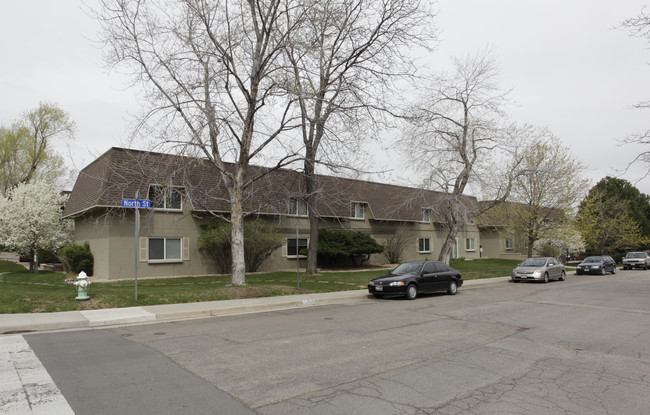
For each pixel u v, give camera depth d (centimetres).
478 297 1614
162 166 1867
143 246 2114
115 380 576
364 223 3241
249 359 687
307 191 2228
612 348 776
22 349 757
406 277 1552
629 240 3953
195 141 1474
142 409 472
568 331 934
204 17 1474
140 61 1484
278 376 596
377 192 3391
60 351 742
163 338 855
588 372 625
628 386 561
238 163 1648
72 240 2620
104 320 1026
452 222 2555
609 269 3109
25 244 2348
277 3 1462
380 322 1045
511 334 901
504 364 666
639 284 2161
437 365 658
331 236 2828
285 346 780
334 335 882
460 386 559
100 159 2153
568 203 3050
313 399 507
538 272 2272
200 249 2286
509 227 3403
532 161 2975
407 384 565
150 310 1157
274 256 2678
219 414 459
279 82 1503
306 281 1973
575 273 3161
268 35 1497
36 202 2416
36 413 459
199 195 2066
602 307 1318
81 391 531
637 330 947
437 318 1107
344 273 2472
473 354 728
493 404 495
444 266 1734
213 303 1298
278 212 2356
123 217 2048
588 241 4006
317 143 1855
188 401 498
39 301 1187
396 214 3347
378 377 595
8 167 3347
